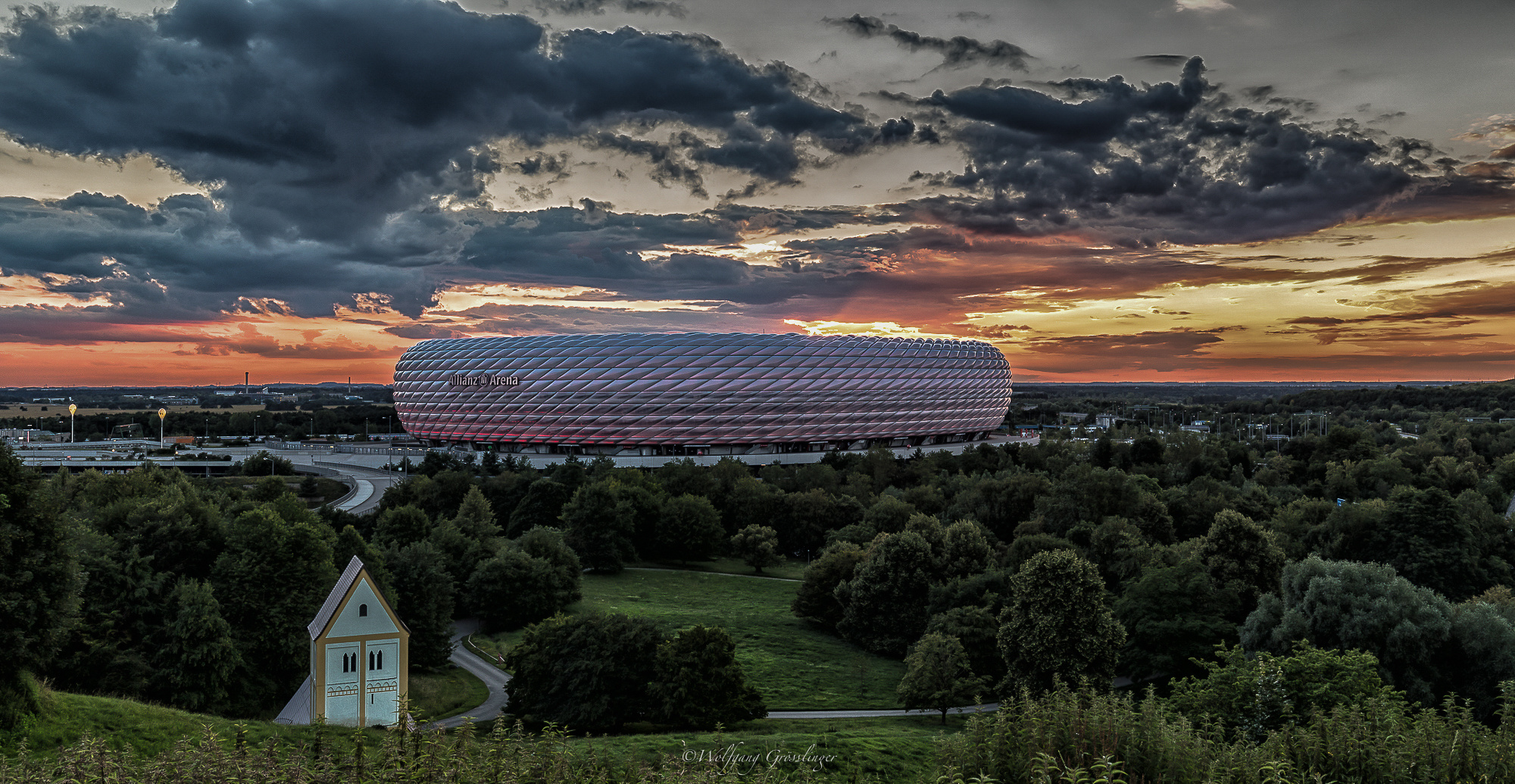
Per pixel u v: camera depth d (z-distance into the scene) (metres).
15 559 28.44
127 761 18.53
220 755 17.98
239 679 43.34
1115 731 20.91
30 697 27.75
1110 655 43.62
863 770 32.88
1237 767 20.31
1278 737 21.80
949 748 21.89
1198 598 51.09
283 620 44.56
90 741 18.88
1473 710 37.72
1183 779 20.02
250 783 17.23
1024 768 20.50
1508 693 23.88
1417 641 38.72
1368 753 20.72
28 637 27.88
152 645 42.25
